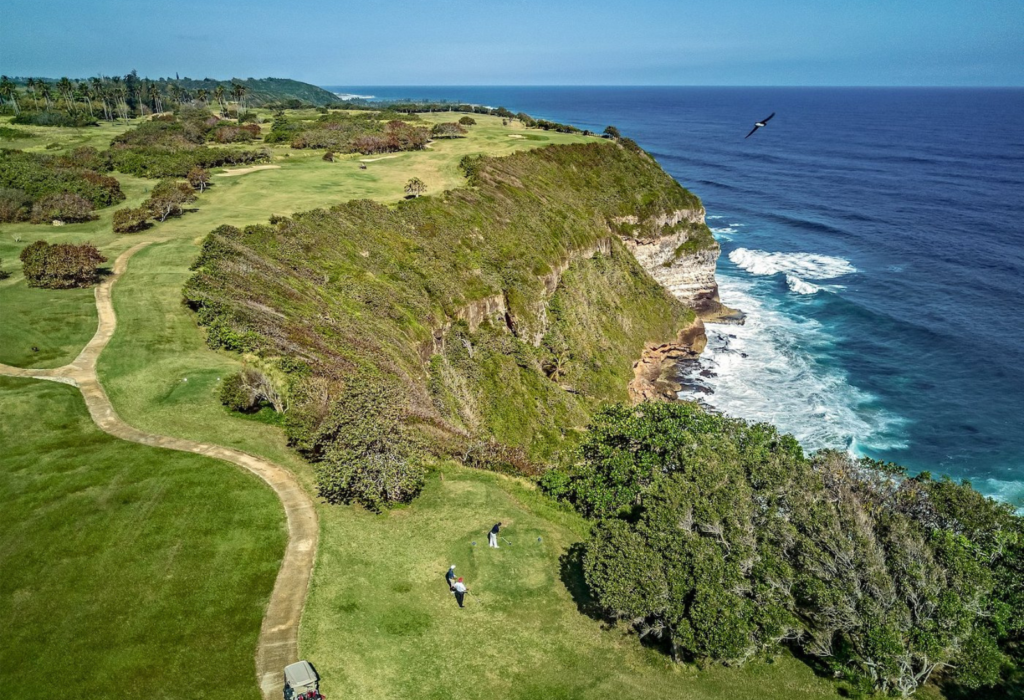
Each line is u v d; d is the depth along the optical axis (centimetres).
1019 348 6041
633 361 6009
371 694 1739
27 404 2814
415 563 2275
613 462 2853
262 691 1680
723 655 1830
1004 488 4228
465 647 1958
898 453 4612
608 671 1933
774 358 6150
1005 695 1892
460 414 4106
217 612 1906
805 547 2016
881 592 1889
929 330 6462
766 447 2684
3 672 1645
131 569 2014
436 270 4981
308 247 4675
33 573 1962
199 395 3019
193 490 2397
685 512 2167
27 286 4003
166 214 5409
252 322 3547
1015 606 1964
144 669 1695
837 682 1928
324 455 2622
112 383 3050
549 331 5641
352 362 3422
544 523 2666
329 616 1958
